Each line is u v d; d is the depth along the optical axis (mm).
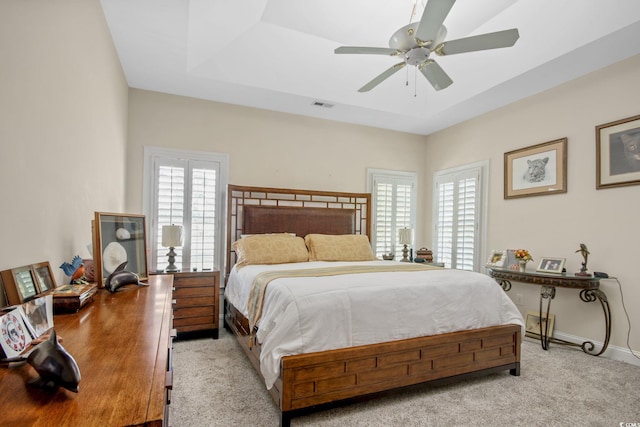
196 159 3977
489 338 2457
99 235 1652
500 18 2951
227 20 2881
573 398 2246
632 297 2895
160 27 2670
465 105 4125
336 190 4770
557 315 3469
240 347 3143
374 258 4109
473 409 2100
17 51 1148
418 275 2566
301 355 1885
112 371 750
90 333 1009
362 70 3838
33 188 1279
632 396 2279
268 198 4316
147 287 1755
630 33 2559
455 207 4816
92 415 577
